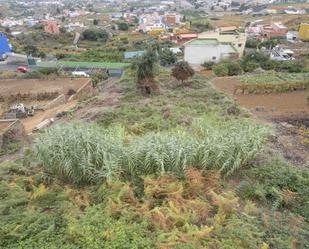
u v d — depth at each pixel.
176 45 46.34
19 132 12.59
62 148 6.26
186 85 17.05
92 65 37.78
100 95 16.78
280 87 15.03
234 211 5.36
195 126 8.56
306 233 5.14
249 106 13.02
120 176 6.15
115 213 5.05
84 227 4.60
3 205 5.34
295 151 8.27
